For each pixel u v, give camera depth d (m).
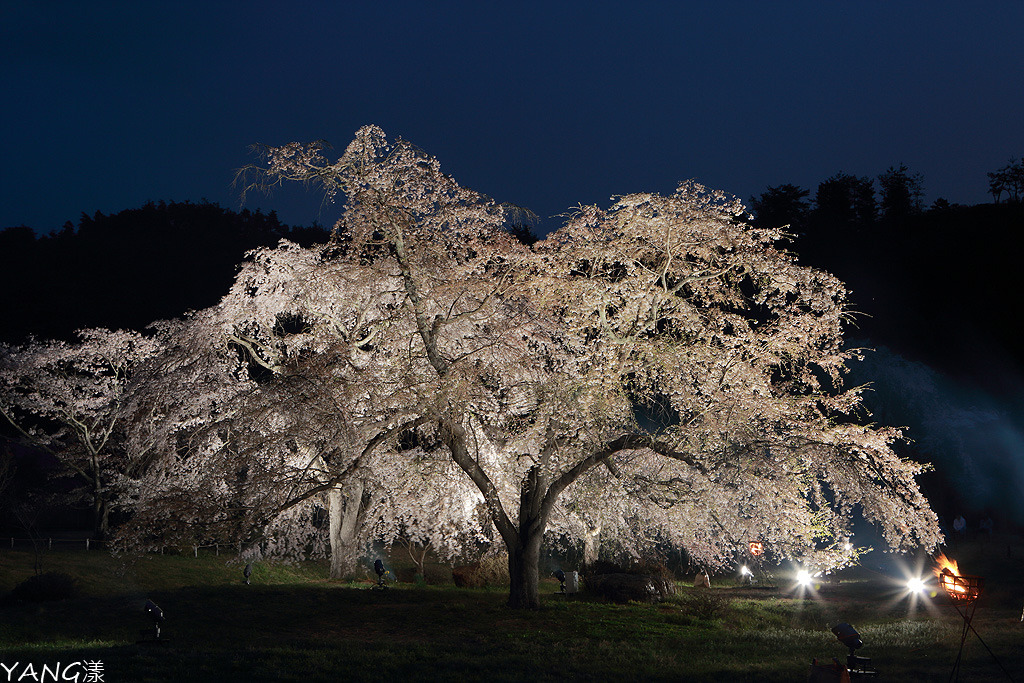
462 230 22.31
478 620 20.08
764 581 31.84
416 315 21.53
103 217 92.50
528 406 22.70
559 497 24.81
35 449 47.91
